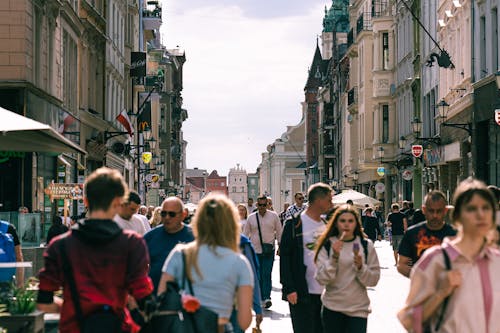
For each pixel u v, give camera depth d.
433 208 11.59
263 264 22.94
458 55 47.00
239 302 7.98
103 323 7.57
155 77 93.38
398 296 25.47
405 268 11.76
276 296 26.45
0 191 33.56
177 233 11.74
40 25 35.94
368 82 81.44
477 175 41.41
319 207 13.02
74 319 7.63
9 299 9.63
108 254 7.69
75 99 44.84
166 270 8.11
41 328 9.43
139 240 7.83
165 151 123.25
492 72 39.38
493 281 7.21
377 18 73.19
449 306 7.20
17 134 13.74
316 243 12.10
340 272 11.63
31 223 21.86
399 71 69.62
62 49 40.84
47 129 12.70
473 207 7.17
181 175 174.12
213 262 7.96
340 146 111.38
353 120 93.25
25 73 33.06
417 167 60.72
